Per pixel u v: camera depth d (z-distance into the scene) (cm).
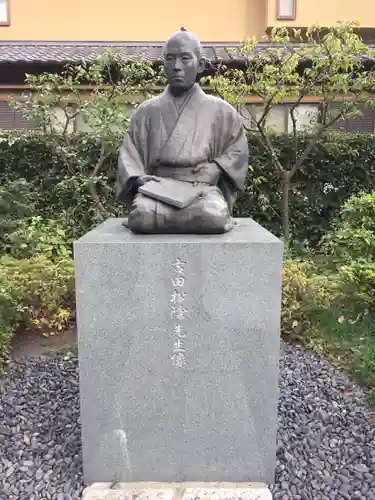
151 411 245
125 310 234
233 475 254
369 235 473
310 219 693
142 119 270
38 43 851
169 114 263
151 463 252
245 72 620
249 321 236
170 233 249
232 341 238
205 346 238
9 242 591
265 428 248
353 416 318
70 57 686
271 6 840
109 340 237
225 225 248
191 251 229
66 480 256
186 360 240
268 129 648
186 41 253
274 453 251
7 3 855
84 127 698
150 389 243
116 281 231
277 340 238
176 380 242
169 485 253
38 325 468
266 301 234
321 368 384
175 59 254
